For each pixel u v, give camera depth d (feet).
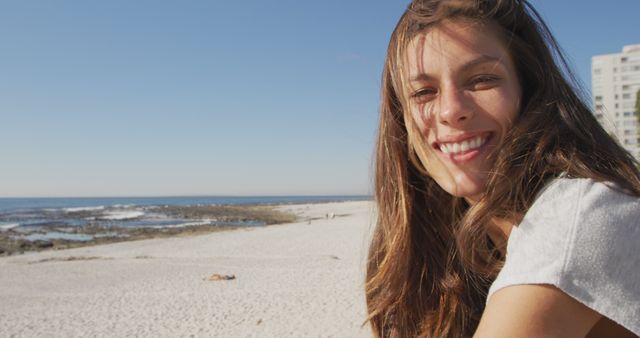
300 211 274.36
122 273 67.10
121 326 38.58
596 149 3.44
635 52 212.64
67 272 69.62
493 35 3.69
